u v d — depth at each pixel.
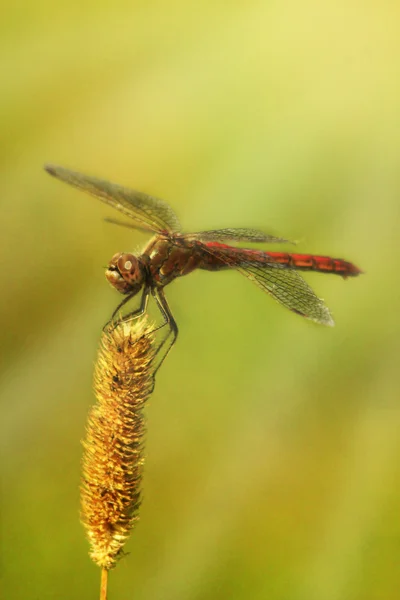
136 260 0.87
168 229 0.87
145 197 0.87
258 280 0.88
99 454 0.84
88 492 0.84
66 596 0.88
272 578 0.89
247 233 0.88
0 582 0.88
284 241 0.88
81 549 0.89
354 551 0.89
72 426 0.90
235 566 0.89
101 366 0.84
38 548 0.89
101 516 0.84
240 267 0.88
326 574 0.89
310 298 0.88
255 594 0.89
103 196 0.87
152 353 0.84
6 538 0.89
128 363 0.84
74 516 0.89
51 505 0.89
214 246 0.88
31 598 0.88
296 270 0.89
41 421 0.90
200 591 0.89
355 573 0.89
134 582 0.89
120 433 0.84
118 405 0.84
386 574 0.89
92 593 0.89
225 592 0.89
